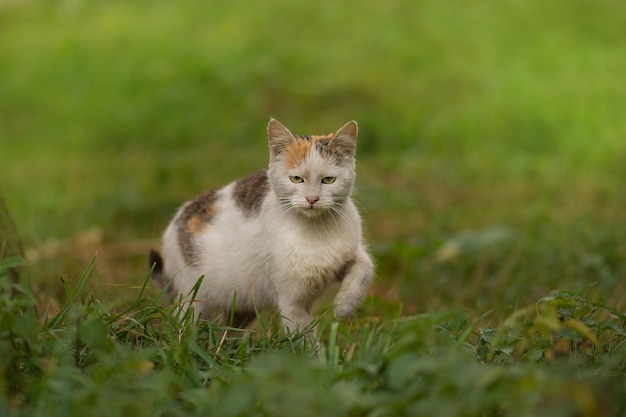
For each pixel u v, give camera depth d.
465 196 15.91
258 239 6.93
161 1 29.66
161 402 4.36
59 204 15.57
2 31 29.92
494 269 10.19
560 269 9.50
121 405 4.05
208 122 21.34
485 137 20.84
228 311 7.43
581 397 3.92
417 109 21.83
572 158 20.11
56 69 25.97
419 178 17.31
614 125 22.19
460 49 25.95
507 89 23.55
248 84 22.83
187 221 7.57
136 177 16.97
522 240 11.07
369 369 4.44
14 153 21.62
